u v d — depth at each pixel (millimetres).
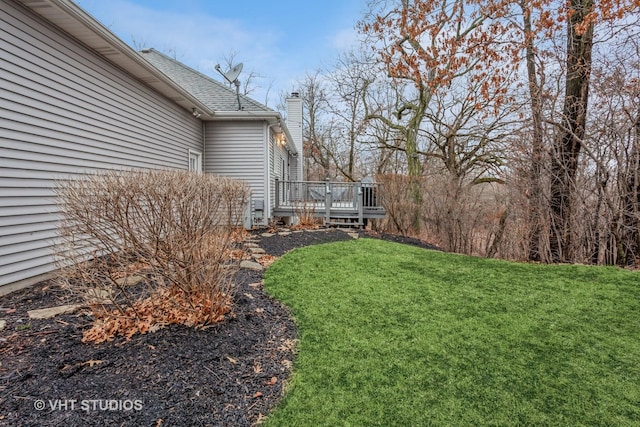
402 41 10258
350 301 3785
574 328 3234
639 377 2449
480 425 1940
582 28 6000
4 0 3654
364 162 20797
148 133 6586
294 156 19469
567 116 6934
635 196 6176
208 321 2906
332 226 9781
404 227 10453
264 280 4422
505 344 2900
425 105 11242
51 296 3520
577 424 1964
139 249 2783
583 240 6762
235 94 10344
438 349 2787
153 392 2000
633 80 6109
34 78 4031
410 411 2041
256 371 2359
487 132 9586
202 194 3059
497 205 8539
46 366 2158
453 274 5039
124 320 2764
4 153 3664
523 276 4996
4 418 1719
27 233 3934
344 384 2281
